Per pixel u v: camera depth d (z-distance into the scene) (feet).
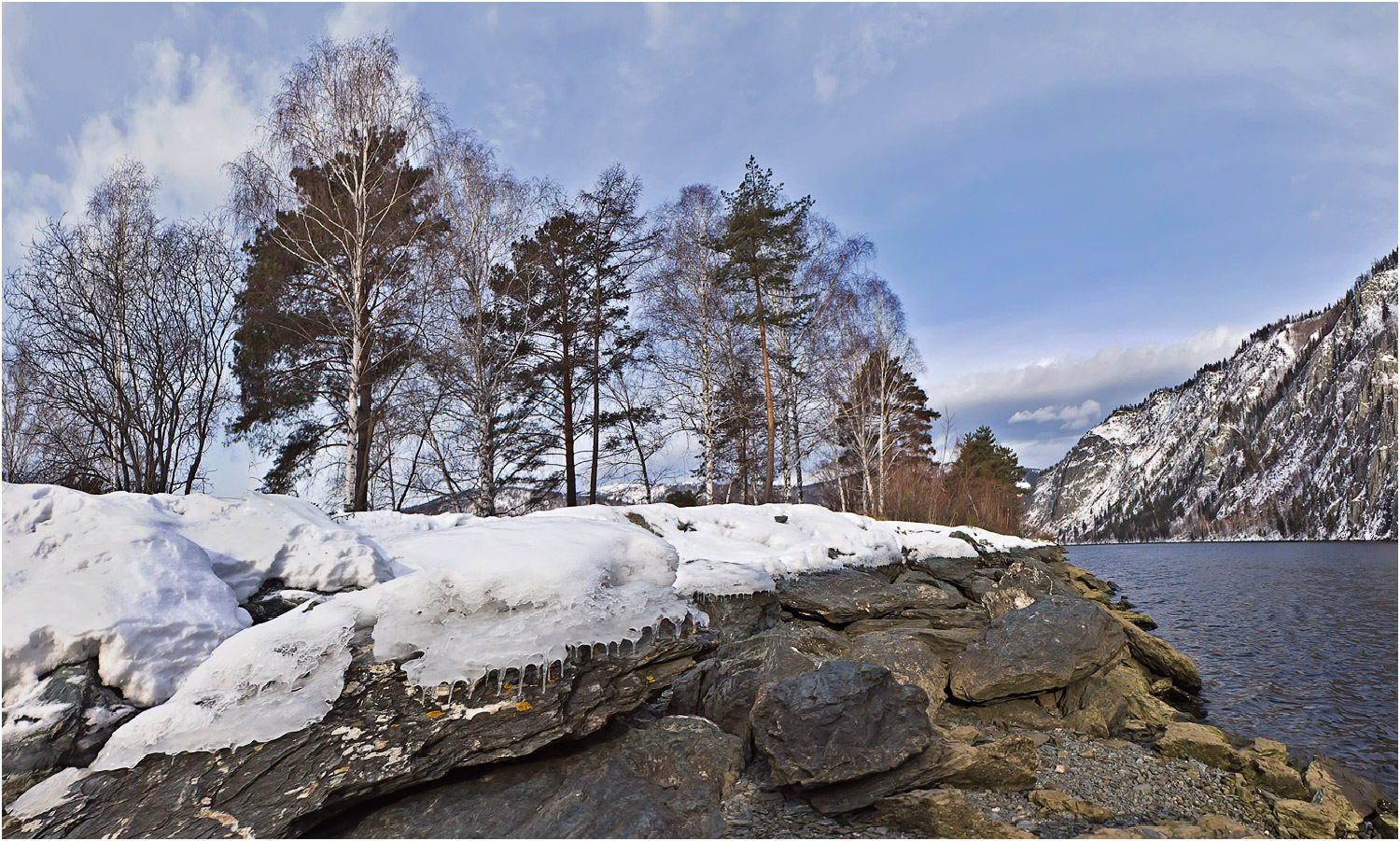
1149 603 54.44
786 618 24.68
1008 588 25.75
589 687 13.97
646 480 70.03
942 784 13.34
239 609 15.03
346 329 44.01
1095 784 14.58
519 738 12.37
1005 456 143.33
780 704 13.69
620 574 15.87
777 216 64.49
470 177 45.98
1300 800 14.20
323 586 17.47
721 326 63.82
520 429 59.21
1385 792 16.03
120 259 48.75
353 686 12.87
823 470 85.35
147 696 12.34
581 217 60.59
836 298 69.82
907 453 97.40
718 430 65.72
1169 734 16.89
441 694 12.87
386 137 43.09
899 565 36.09
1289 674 27.61
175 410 49.65
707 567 23.82
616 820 10.93
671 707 16.74
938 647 22.50
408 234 44.11
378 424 46.37
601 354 65.62
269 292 45.01
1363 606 49.34
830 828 11.71
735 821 11.84
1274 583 69.72
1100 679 19.62
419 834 10.52
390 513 27.81
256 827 10.05
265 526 17.98
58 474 47.29
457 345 46.14
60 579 13.14
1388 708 22.67
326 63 41.60
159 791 10.57
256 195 41.55
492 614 13.75
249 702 12.01
